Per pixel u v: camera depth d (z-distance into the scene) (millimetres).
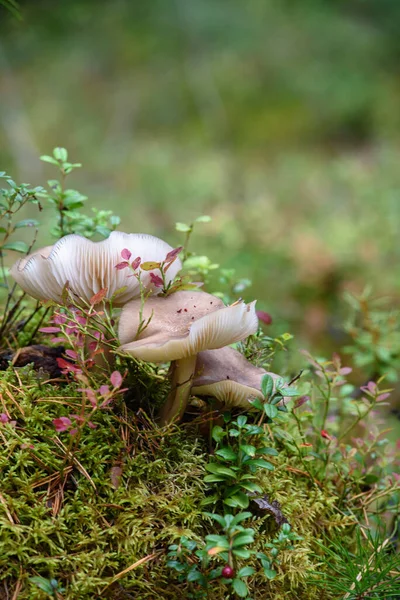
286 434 835
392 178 3158
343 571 796
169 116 3936
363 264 2082
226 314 719
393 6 4562
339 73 4188
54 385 816
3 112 3609
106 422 780
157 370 854
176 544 755
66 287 756
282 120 3934
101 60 4141
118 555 738
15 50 4055
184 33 4328
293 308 1801
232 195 3053
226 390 769
